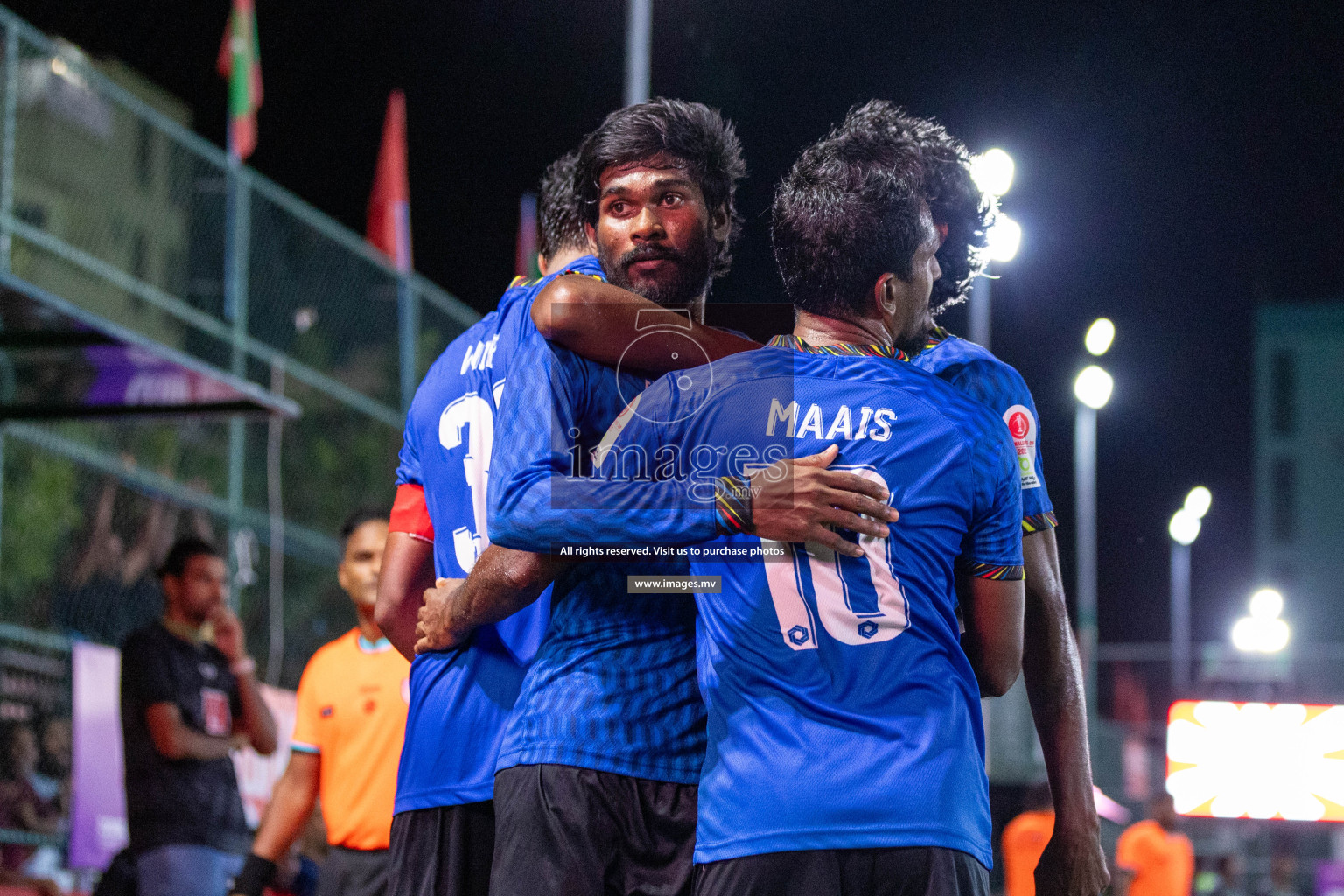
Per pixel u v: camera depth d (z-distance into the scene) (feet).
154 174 74.84
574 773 23.11
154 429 77.20
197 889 49.67
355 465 89.20
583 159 26.73
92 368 59.26
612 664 23.54
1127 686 167.22
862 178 23.08
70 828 58.39
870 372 22.06
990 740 133.18
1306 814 161.58
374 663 44.24
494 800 25.91
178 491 74.79
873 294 22.99
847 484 20.98
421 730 27.12
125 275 72.95
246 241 80.64
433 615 26.35
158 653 50.96
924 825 20.15
